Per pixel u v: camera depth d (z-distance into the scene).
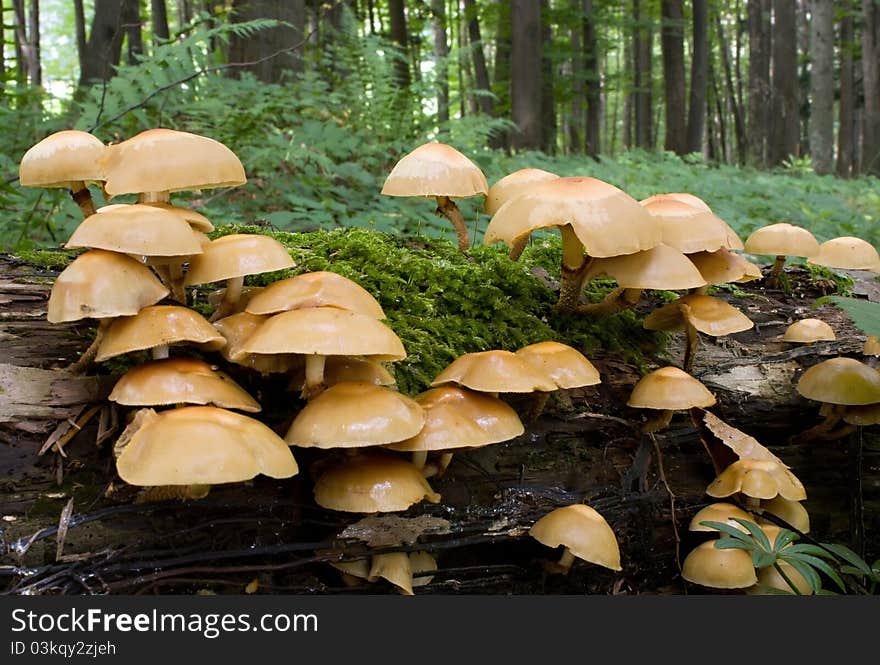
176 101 0.82
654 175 1.38
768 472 0.44
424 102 1.10
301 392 0.41
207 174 0.39
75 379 0.40
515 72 1.75
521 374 0.40
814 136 2.61
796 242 0.50
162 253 0.37
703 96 2.41
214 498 0.40
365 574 0.41
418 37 2.64
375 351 0.37
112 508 0.39
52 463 0.39
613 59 5.64
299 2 1.24
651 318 0.47
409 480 0.39
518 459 0.45
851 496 0.48
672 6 2.43
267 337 0.37
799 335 0.49
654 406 0.43
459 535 0.42
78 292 0.37
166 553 0.39
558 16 2.54
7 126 0.76
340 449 0.41
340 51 1.09
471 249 0.50
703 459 0.47
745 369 0.49
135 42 1.28
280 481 0.41
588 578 0.45
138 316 0.37
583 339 0.47
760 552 0.41
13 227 0.59
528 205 0.42
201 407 0.36
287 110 0.94
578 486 0.45
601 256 0.41
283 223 0.67
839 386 0.46
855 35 3.71
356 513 0.41
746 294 0.53
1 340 0.41
